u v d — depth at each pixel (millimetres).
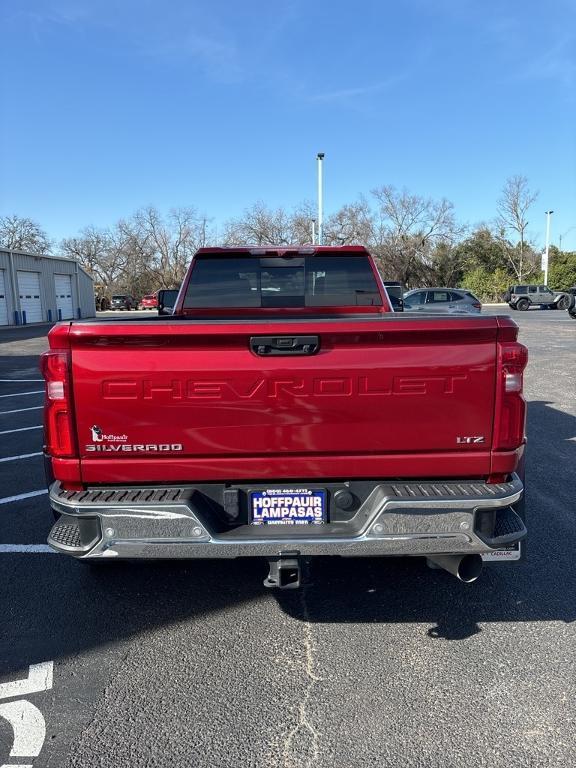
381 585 3768
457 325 2686
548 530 4555
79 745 2422
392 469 2791
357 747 2396
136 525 2699
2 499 5438
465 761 2318
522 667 2908
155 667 2938
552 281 57781
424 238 61344
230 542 2691
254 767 2301
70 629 3281
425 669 2902
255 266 4988
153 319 2986
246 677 2852
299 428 2744
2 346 21766
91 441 2748
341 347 2707
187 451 2756
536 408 9336
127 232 71812
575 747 2385
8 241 73188
